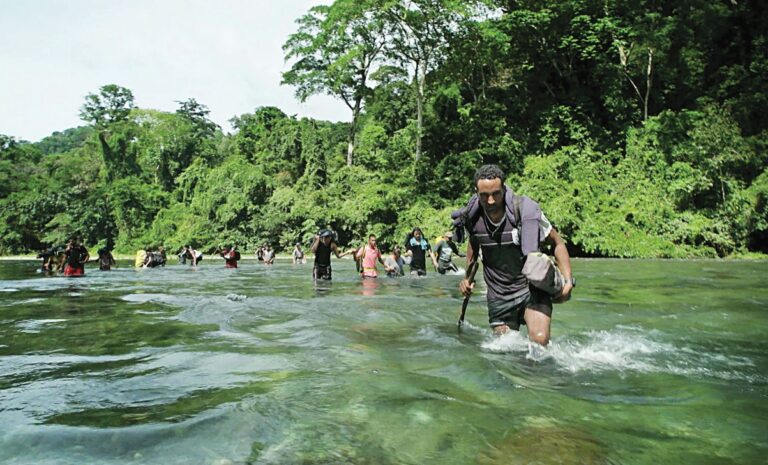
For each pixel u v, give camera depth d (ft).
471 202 11.09
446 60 100.78
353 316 14.43
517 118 102.06
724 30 91.66
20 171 196.13
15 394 6.85
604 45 96.99
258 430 5.43
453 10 90.43
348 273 40.68
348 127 187.11
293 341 10.64
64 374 7.96
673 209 77.00
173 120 197.16
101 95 217.56
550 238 10.52
